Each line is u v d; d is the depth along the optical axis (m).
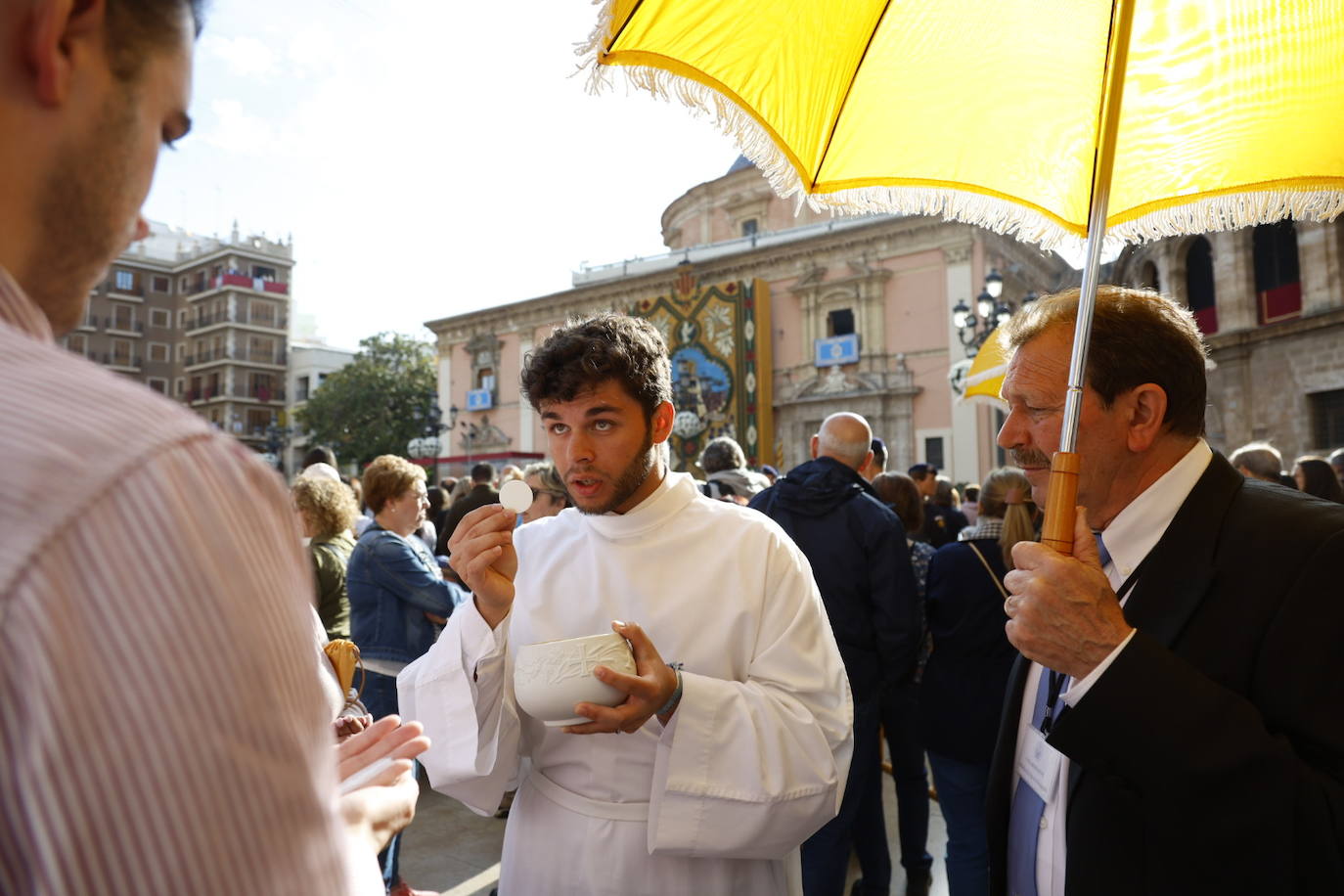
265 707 0.44
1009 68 1.41
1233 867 1.01
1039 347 1.34
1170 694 1.03
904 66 1.43
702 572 1.60
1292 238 14.45
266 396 57.44
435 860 3.59
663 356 1.64
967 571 2.96
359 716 1.42
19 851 0.38
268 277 58.88
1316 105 1.33
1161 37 1.33
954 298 23.22
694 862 1.46
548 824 1.54
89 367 0.48
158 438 0.45
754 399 25.56
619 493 1.57
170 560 0.42
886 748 5.52
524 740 1.67
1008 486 3.03
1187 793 1.02
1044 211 1.51
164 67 0.58
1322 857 0.96
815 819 1.43
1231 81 1.35
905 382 23.89
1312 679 1.04
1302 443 13.84
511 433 33.12
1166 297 1.36
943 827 4.14
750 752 1.38
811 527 3.15
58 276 0.55
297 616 0.50
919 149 1.50
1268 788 0.98
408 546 3.56
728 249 30.14
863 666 3.07
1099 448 1.28
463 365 35.50
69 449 0.42
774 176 1.41
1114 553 1.31
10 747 0.37
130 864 0.38
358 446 39.91
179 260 62.00
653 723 1.52
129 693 0.39
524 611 1.67
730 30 1.25
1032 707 1.48
